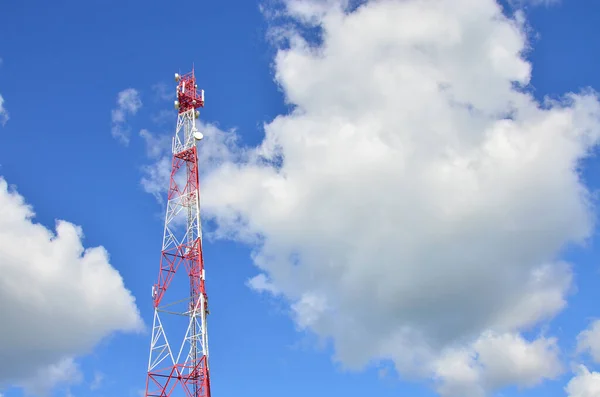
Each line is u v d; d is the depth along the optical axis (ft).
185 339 353.31
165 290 365.81
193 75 436.35
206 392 338.13
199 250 375.25
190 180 397.39
